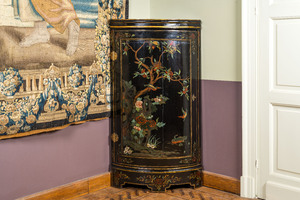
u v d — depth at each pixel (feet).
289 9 11.27
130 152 12.91
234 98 12.51
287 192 11.71
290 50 11.35
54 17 11.35
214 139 13.06
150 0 13.91
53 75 11.42
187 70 12.71
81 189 12.53
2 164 10.75
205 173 13.29
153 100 12.60
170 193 12.78
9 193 10.96
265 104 11.94
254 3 11.85
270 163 12.03
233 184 12.69
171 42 12.46
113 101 13.00
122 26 12.56
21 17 10.68
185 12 13.30
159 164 12.75
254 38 11.94
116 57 12.79
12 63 10.57
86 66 12.23
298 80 11.28
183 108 12.75
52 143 11.78
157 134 12.69
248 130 12.26
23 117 10.85
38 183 11.55
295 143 11.50
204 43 12.98
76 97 12.02
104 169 13.21
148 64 12.51
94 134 12.84
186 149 12.89
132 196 12.55
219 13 12.58
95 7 12.35
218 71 12.77
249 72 12.08
